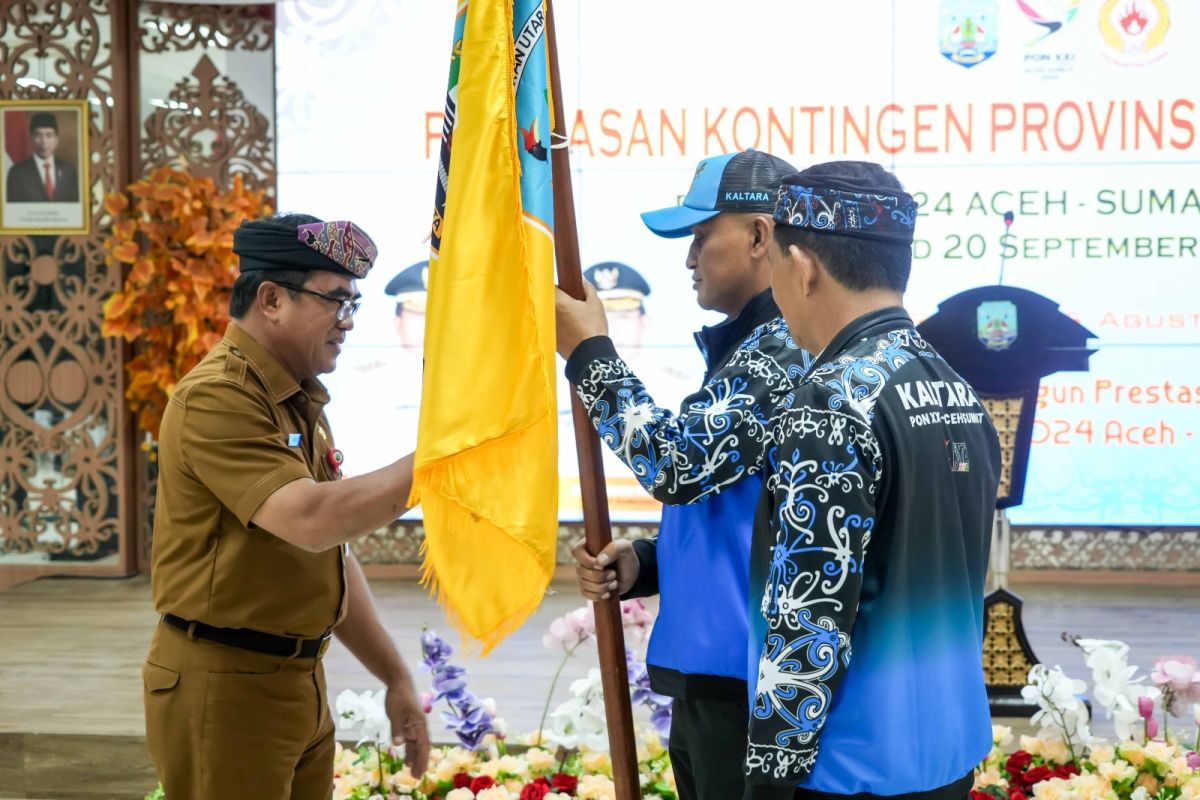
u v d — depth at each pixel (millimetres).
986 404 3453
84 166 5422
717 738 1679
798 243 1440
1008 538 3482
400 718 2092
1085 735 2518
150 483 5578
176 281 5141
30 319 5484
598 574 1699
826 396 1322
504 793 2346
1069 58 5039
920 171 5133
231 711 1748
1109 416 5133
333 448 2000
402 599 5137
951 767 1393
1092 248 5082
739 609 1653
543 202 1567
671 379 5266
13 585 5484
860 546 1288
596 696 2533
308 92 5289
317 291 1778
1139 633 4426
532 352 1523
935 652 1380
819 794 1338
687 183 5211
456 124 1552
